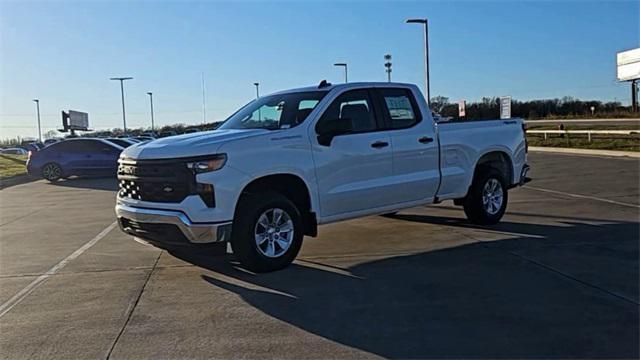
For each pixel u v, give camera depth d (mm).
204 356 4215
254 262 6320
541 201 11266
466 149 8414
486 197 8781
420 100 8016
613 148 24578
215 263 7008
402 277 6141
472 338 4430
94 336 4672
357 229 8930
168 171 6141
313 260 7012
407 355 4164
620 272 6094
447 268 6430
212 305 5391
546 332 4508
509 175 9227
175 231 6109
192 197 6020
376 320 4875
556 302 5195
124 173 6668
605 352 4125
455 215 9969
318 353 4230
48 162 20734
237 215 6258
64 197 15258
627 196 11602
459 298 5379
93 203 13664
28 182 21141
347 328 4715
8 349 4441
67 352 4359
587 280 5832
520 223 9016
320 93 7234
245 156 6242
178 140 6492
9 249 8219
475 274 6156
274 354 4230
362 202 7215
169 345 4441
